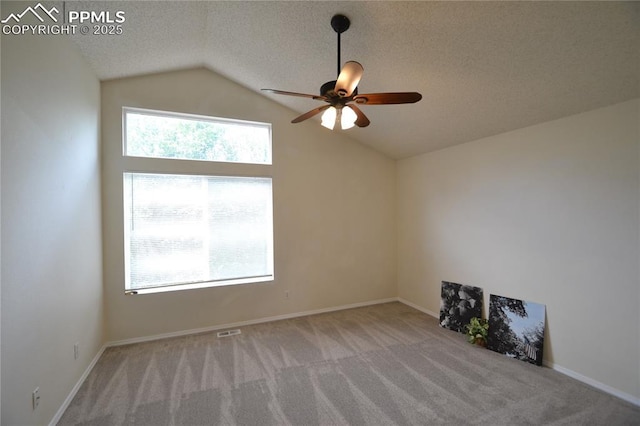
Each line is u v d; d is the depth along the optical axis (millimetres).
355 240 4375
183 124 3475
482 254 3291
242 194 3721
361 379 2439
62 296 2059
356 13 2049
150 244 3295
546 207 2666
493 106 2652
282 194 3877
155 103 3270
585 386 2322
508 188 3008
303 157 4012
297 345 3080
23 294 1595
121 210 3113
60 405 2000
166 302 3283
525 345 2758
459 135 3354
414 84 2658
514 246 2943
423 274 4168
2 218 1428
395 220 4699
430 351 2941
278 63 2969
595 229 2322
